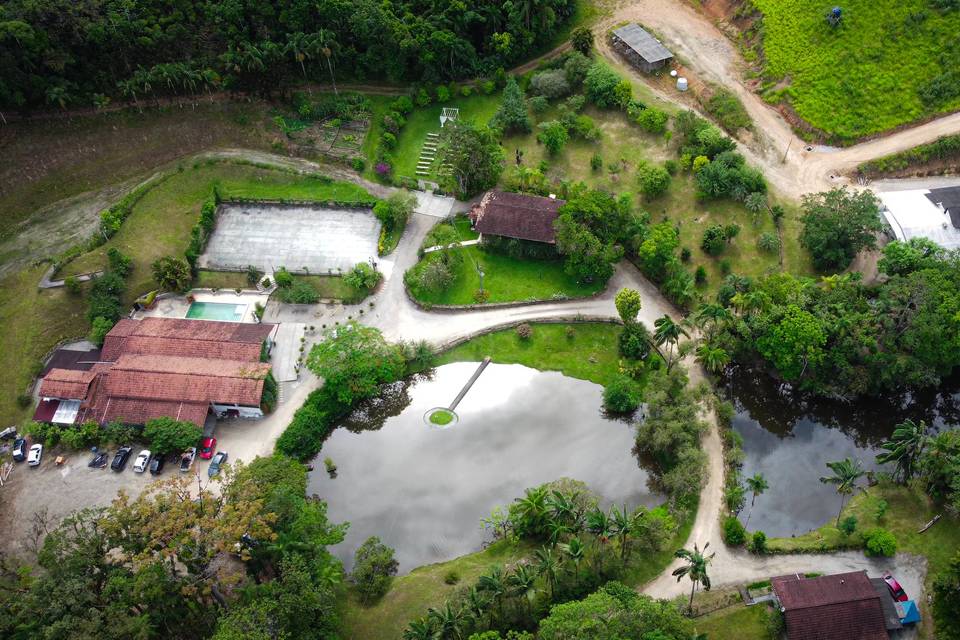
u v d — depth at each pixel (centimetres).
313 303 12100
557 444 10581
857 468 9638
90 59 13262
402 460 10469
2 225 12400
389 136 13825
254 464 9356
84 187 13012
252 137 13950
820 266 11938
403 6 14388
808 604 8212
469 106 14612
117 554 8988
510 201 12725
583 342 11700
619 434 10712
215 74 13662
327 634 8194
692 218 12750
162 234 12700
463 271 12481
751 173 12669
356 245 12788
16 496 9812
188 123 13788
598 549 8850
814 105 13512
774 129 13600
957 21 13275
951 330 10231
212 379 10444
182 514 8025
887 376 10362
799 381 11012
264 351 11238
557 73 14512
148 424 10031
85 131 13238
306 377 11175
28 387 10775
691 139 13362
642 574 9006
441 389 11262
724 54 14712
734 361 11400
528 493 9069
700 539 9338
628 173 13488
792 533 9512
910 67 13350
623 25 15462
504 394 11175
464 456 10469
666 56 14488
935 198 12262
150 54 13525
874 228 11519
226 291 12225
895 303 10469
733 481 9838
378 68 14312
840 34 13725
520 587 8125
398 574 9275
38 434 10269
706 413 10581
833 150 13312
